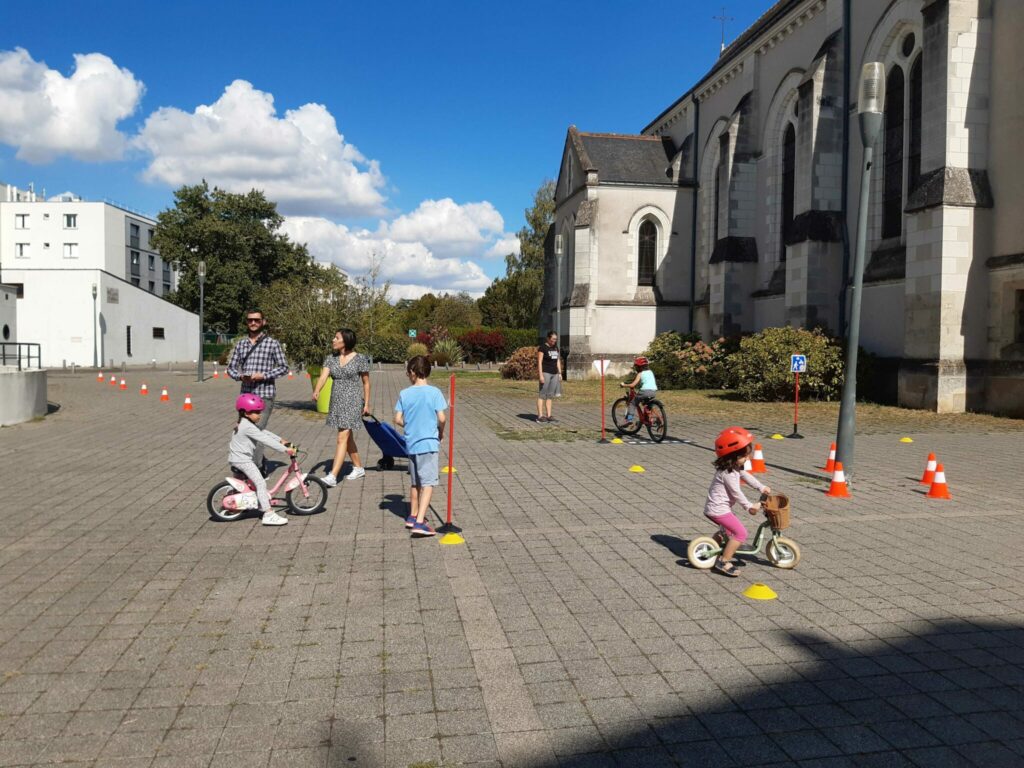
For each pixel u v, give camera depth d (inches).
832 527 283.4
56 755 124.3
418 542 256.5
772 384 796.0
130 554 240.5
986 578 221.0
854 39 861.8
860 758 124.9
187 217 2539.4
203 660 161.3
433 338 2215.8
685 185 1278.3
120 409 727.7
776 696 146.4
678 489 354.0
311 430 580.7
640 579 218.4
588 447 497.4
